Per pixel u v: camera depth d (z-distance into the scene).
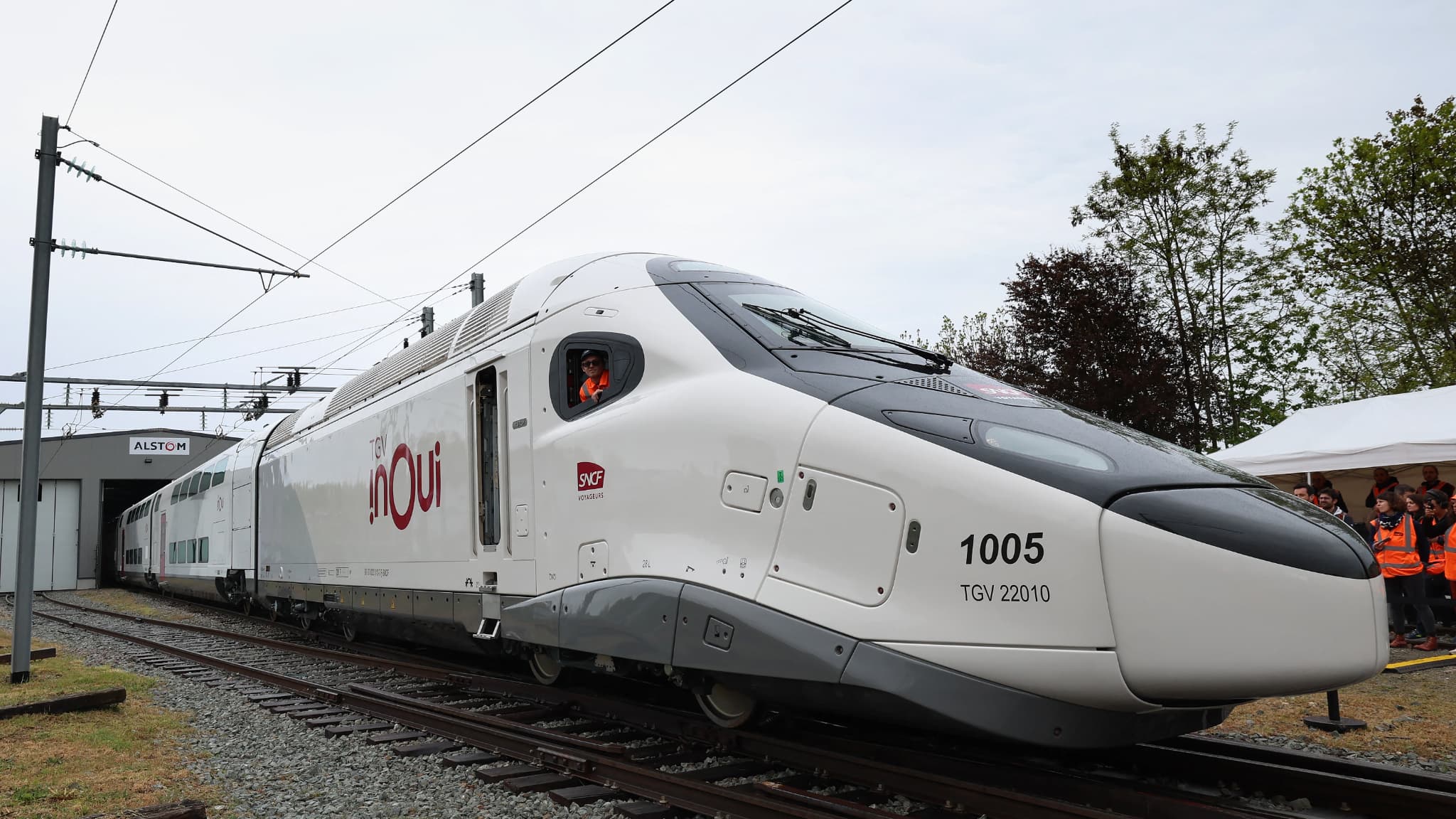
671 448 5.50
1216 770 4.75
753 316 5.77
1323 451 12.36
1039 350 22.44
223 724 7.48
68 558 40.53
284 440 13.73
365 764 5.97
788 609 4.79
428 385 8.55
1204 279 22.75
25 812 5.09
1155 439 4.87
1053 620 4.02
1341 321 22.72
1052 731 4.10
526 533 6.67
